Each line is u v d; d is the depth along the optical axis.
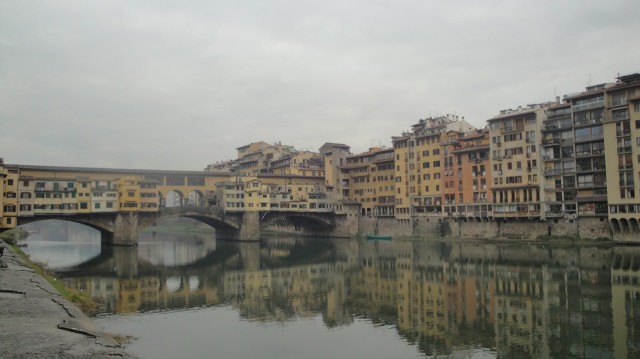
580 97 100.75
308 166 177.25
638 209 89.62
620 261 72.75
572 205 102.38
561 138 104.88
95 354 24.75
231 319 44.97
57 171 114.94
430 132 136.00
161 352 34.69
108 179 121.81
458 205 124.31
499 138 115.25
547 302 48.12
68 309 36.34
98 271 76.38
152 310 48.69
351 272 74.56
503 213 113.19
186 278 70.00
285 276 71.69
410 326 41.56
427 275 68.19
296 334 39.78
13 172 104.62
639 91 91.19
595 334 37.16
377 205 151.25
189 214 126.44
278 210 143.12
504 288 56.06
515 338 37.03
